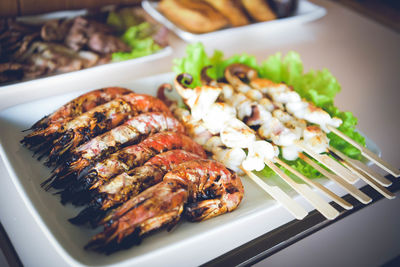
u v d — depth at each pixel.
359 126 0.53
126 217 0.34
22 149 0.43
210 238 0.38
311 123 0.50
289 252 0.39
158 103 0.49
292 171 0.43
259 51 0.65
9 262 0.35
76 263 0.33
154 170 0.39
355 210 0.43
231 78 0.53
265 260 0.38
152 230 0.36
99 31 0.62
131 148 0.41
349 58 0.66
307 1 0.79
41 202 0.38
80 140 0.43
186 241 0.36
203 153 0.46
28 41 0.58
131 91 0.51
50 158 0.41
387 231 0.43
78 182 0.39
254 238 0.39
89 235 0.36
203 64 0.56
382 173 0.47
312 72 0.56
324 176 0.44
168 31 0.69
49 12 0.71
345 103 0.56
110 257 0.34
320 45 0.69
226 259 0.37
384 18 0.82
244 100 0.49
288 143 0.46
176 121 0.47
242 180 0.44
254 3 0.71
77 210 0.38
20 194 0.38
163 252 0.35
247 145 0.44
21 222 0.38
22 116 0.47
